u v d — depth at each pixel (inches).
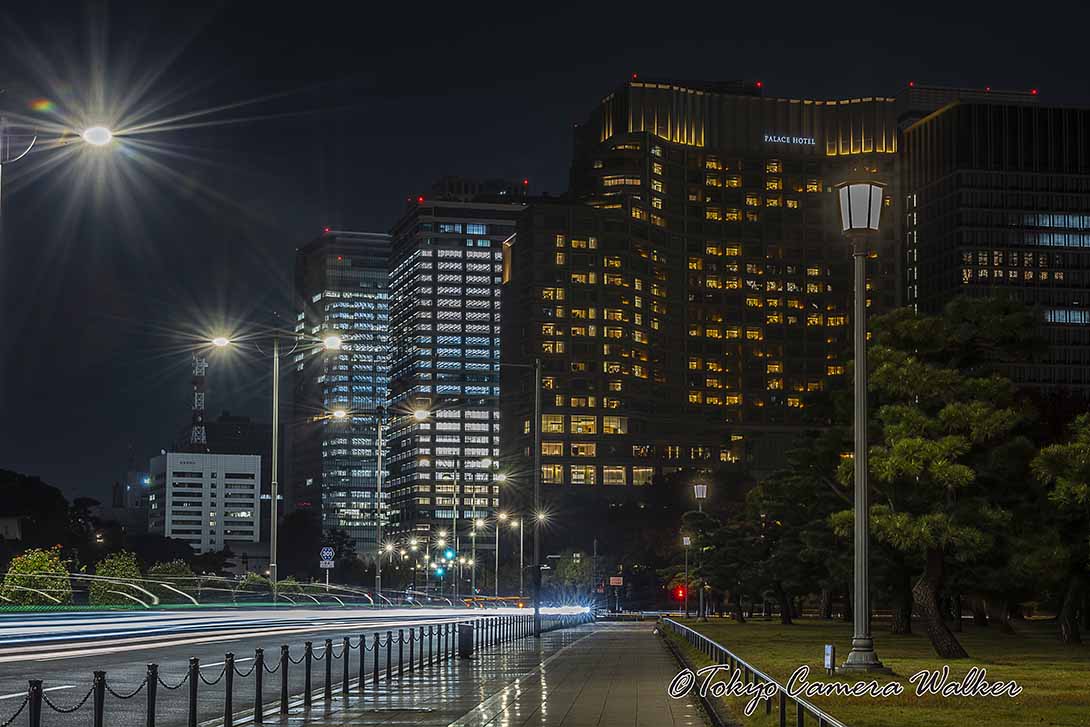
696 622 4015.8
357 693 1168.2
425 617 3597.4
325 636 2262.6
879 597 2647.6
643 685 1291.8
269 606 3179.1
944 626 1664.6
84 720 933.8
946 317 1755.7
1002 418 1592.0
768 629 3112.7
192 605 2837.1
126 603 2920.8
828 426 2485.2
